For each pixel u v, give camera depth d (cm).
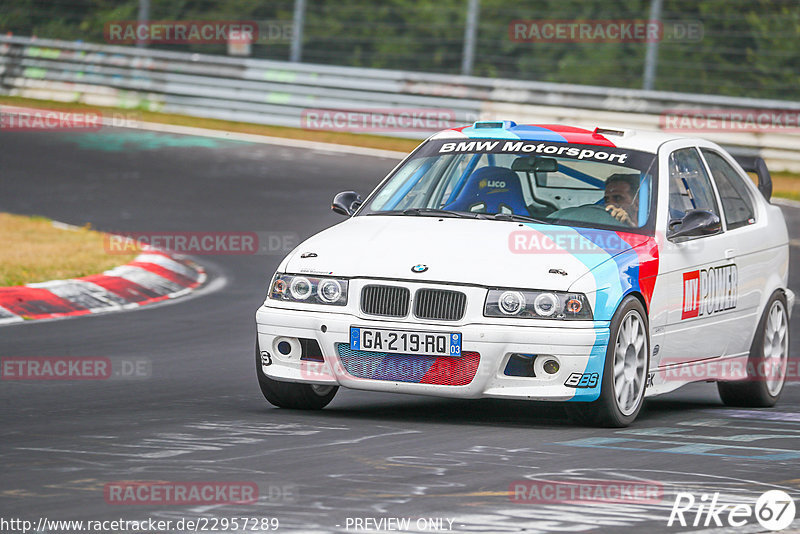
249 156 6047
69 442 1667
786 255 2433
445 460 1568
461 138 2239
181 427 1797
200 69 7419
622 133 2206
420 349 1827
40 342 2672
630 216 2034
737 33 7712
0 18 9688
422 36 9450
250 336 2811
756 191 2422
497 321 1816
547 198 2081
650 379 1997
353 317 1866
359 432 1770
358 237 1983
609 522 1273
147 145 6269
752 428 1956
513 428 1852
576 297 1828
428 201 2134
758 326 2306
